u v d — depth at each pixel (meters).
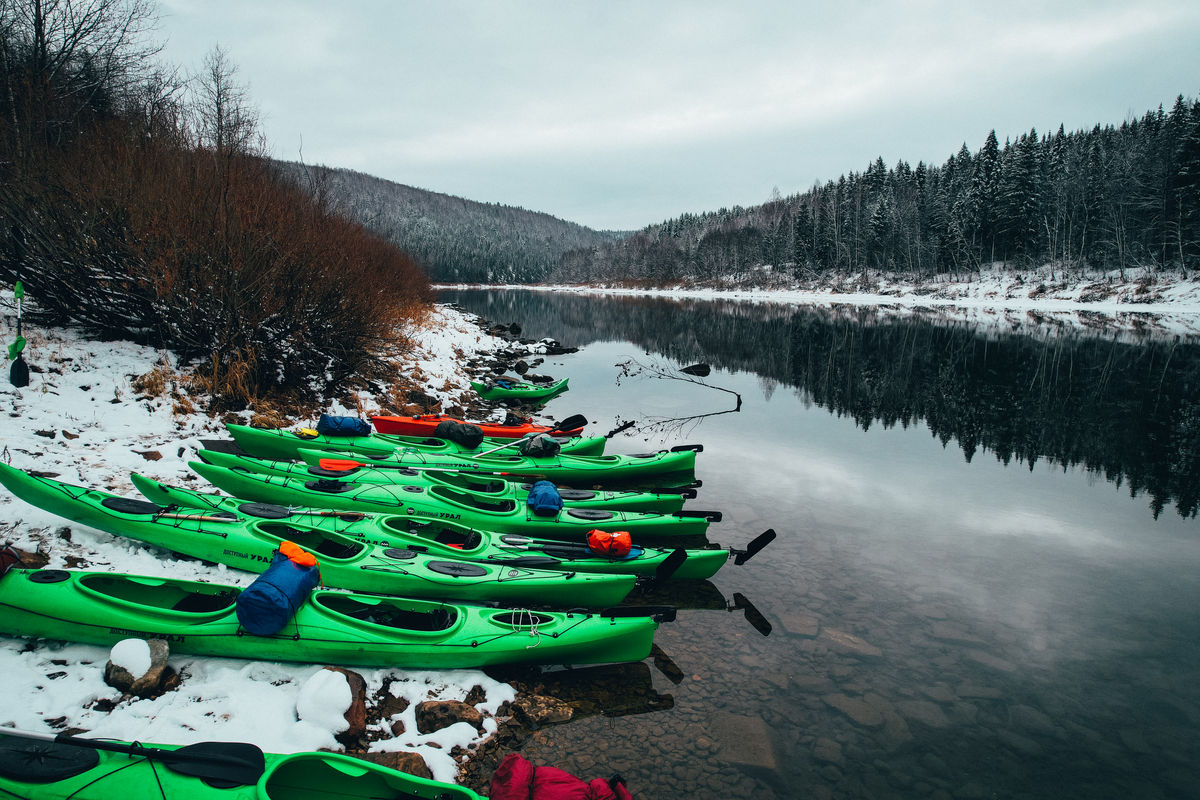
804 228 76.00
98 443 7.25
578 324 40.78
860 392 18.55
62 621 4.26
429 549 5.98
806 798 4.06
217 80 14.87
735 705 4.90
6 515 5.39
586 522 7.20
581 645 4.96
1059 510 9.45
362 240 14.96
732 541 8.08
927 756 4.49
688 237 122.31
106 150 9.31
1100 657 5.75
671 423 14.56
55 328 9.69
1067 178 56.25
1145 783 4.34
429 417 10.41
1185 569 7.55
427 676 4.74
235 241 9.62
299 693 4.13
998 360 23.53
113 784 3.06
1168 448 12.80
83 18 12.34
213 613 4.46
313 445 8.67
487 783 3.94
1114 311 41.62
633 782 4.08
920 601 6.67
